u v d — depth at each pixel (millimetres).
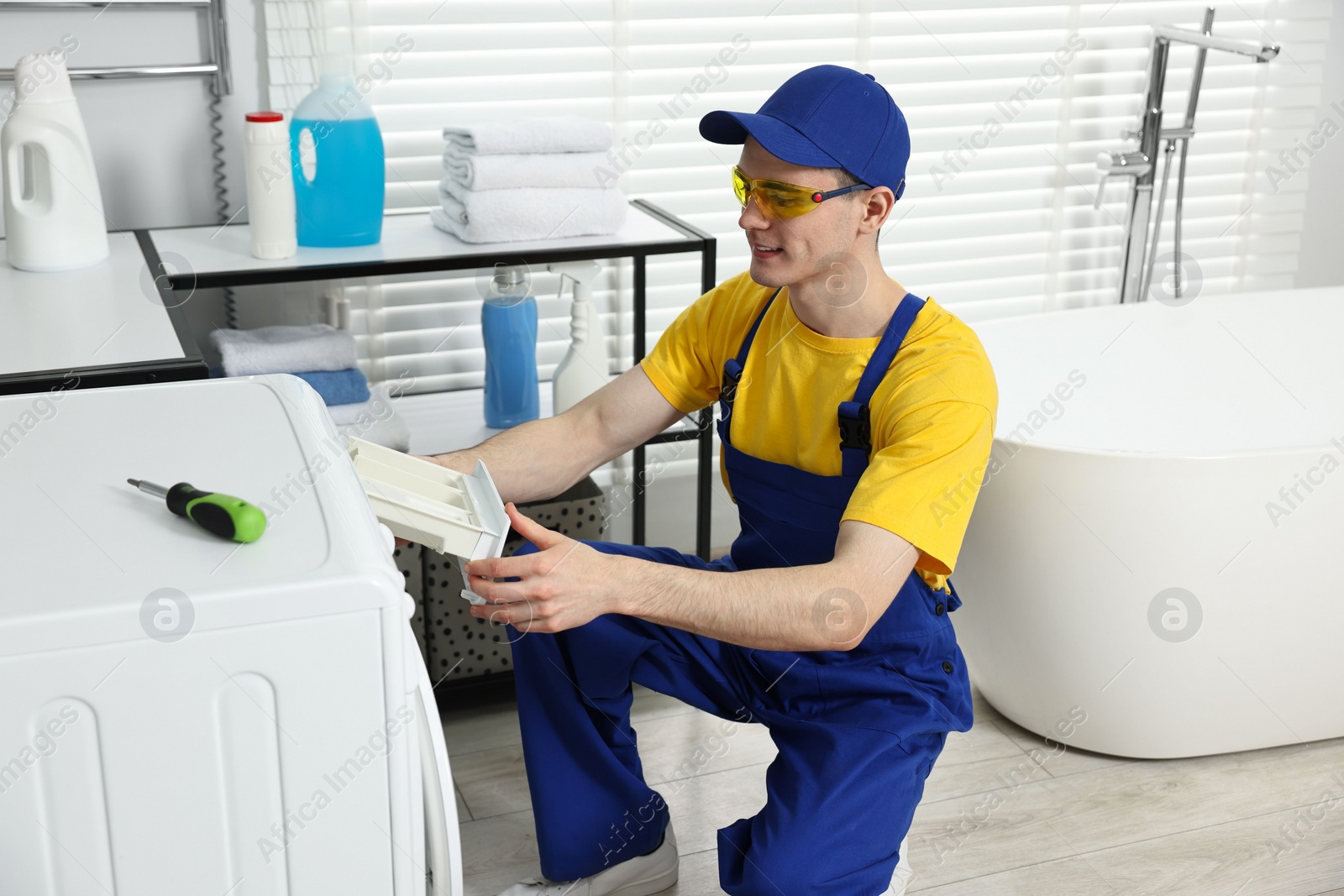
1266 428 2693
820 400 1492
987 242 2824
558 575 1235
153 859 920
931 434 1361
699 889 1714
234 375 1911
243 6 2064
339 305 2164
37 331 1536
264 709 911
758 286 1614
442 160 2193
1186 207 3004
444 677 2094
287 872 958
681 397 1670
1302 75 2963
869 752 1408
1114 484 1803
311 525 984
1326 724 2041
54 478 1050
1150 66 2646
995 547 1932
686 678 1589
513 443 1597
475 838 1817
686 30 2436
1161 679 1926
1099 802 1918
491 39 2295
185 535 962
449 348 2414
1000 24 2660
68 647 846
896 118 1419
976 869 1764
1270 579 1861
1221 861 1788
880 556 1326
